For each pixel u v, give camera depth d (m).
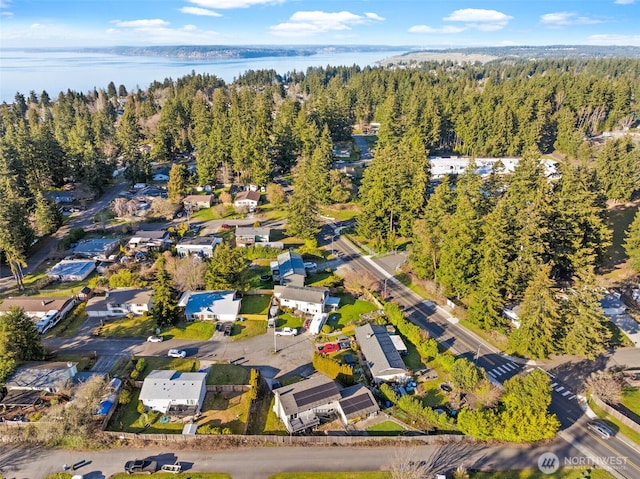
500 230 60.47
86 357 56.34
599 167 94.44
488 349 58.41
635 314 64.62
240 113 144.75
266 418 47.50
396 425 46.19
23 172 103.88
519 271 61.00
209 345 59.16
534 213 63.53
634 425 45.38
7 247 69.94
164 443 43.91
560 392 50.88
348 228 95.69
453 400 49.00
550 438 44.47
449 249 66.38
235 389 50.91
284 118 141.50
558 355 57.22
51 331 61.81
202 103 160.62
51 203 91.25
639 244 71.75
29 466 41.62
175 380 49.59
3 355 50.84
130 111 167.75
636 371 53.72
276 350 58.16
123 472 40.94
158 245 85.62
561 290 61.75
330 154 118.06
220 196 108.94
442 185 77.00
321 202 105.19
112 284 71.38
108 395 48.84
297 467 41.53
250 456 42.72
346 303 68.56
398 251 86.00
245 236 86.12
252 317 64.19
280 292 68.00
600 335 54.00
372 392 50.44
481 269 63.22
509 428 43.03
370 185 95.31
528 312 55.19
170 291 62.78
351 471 41.09
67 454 42.94
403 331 60.53
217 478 40.41
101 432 44.50
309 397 47.22
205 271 71.44
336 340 59.84
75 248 83.81
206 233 92.69
